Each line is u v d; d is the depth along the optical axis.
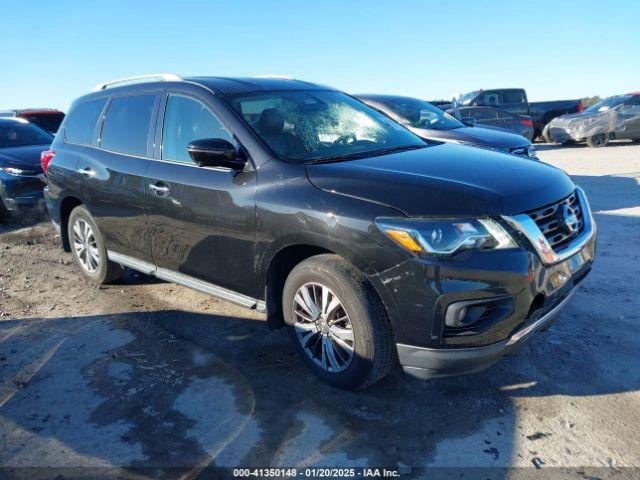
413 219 2.65
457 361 2.71
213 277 3.70
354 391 3.12
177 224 3.81
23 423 2.98
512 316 2.68
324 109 4.02
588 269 3.27
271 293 3.38
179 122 3.93
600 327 3.81
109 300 4.78
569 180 3.39
